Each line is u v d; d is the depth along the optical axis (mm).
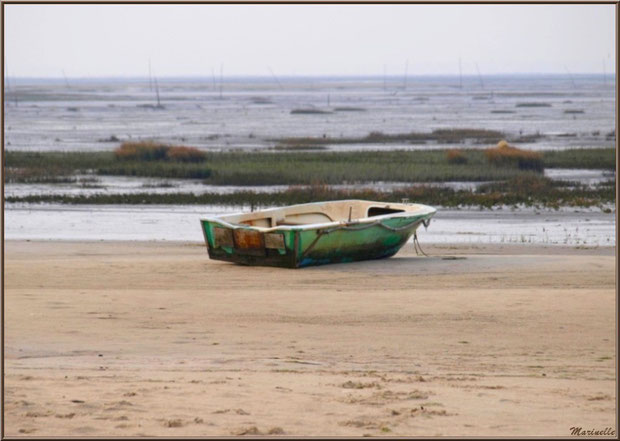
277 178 118125
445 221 83812
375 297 46125
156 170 125375
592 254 64312
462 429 21281
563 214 88250
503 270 56219
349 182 116438
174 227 80125
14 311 41031
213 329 37938
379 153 156875
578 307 43125
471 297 45812
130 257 62406
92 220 83812
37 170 125500
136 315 41000
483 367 30578
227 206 94438
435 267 57938
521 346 34938
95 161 140000
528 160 129875
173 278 53062
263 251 57594
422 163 134750
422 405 23812
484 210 91125
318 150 175250
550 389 26422
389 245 61500
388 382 27016
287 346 34500
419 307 43281
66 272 54344
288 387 25844
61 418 21688
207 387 25578
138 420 21578
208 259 61438
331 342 35469
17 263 57625
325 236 57531
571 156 145250
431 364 31109
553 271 55531
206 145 190875
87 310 41812
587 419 22578
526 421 22266
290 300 45312
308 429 20984
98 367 29172
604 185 109188
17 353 31922
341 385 26266
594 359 32375
